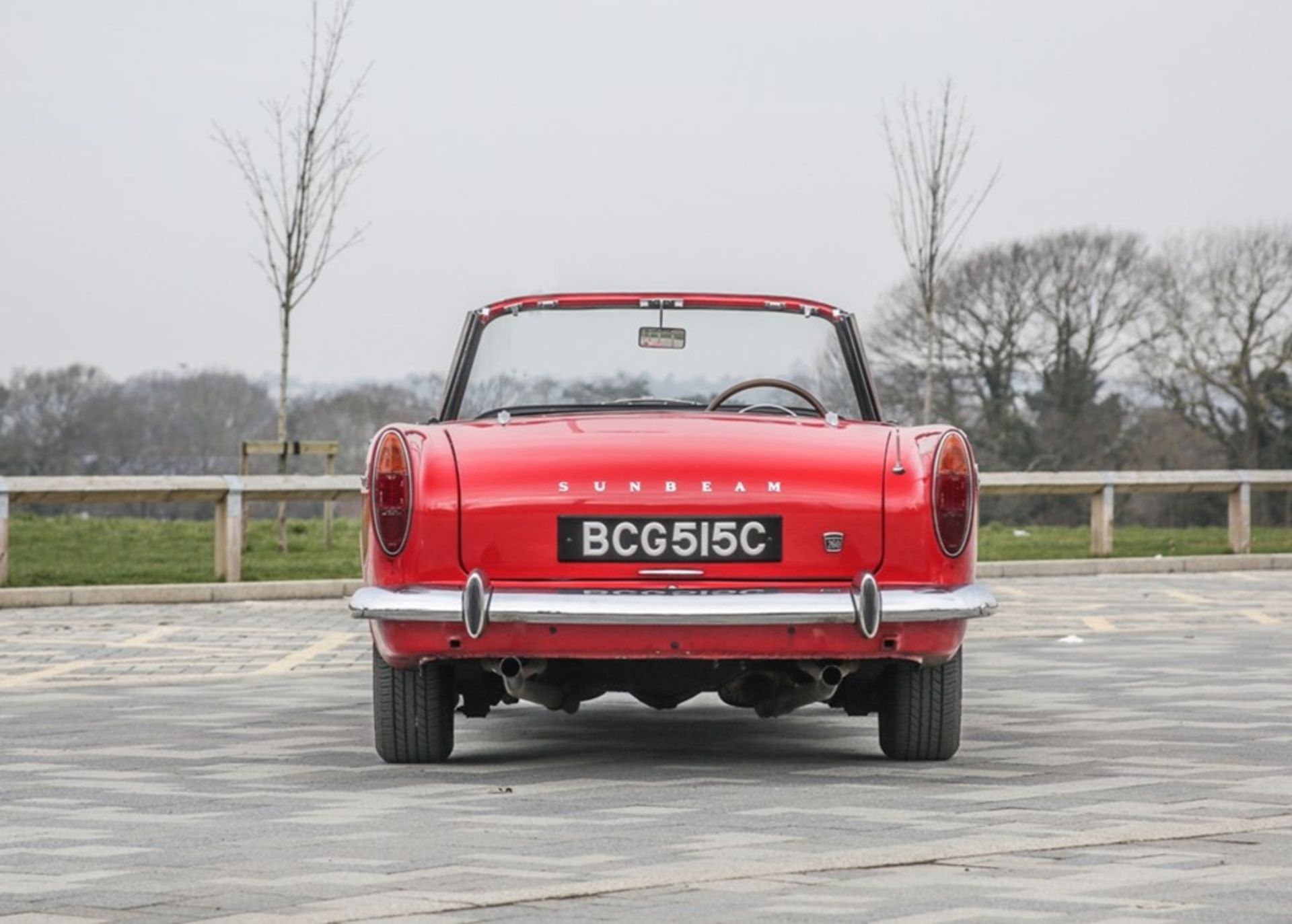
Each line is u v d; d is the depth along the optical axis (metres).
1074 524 81.50
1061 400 82.00
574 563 10.64
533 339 12.63
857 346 12.72
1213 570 34.44
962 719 13.76
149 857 8.37
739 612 10.34
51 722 14.00
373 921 6.95
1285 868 7.91
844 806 9.73
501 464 10.77
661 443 10.77
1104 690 15.77
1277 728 13.20
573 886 7.57
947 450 10.81
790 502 10.64
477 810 9.69
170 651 19.67
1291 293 81.62
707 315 12.67
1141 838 8.67
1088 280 82.25
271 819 9.43
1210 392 82.75
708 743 12.84
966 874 7.81
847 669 10.78
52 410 82.88
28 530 39.59
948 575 10.76
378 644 11.27
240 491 27.78
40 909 7.24
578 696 11.42
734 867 7.96
